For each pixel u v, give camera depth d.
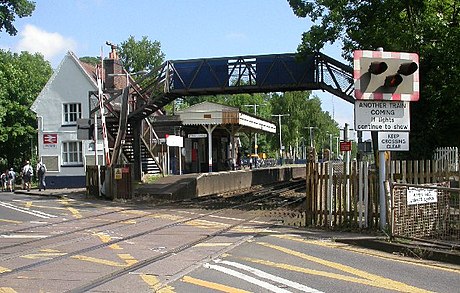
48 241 13.27
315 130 105.19
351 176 14.38
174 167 45.88
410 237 11.80
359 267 9.76
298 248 11.84
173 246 12.33
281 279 8.80
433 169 13.77
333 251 11.48
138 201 26.00
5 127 48.59
